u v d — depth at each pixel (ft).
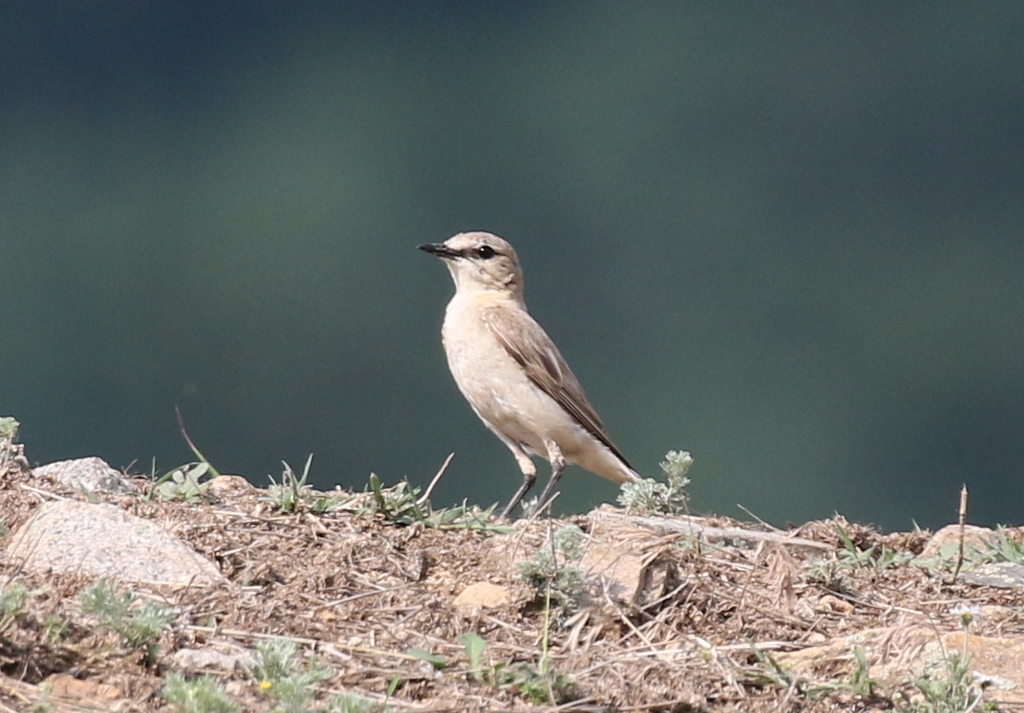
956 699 34.14
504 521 47.09
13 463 47.42
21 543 40.22
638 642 37.73
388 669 34.91
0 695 31.37
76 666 32.83
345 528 43.60
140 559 39.32
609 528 43.04
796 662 36.99
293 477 46.32
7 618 33.09
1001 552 47.24
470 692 33.96
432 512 46.06
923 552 48.65
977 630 40.16
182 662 33.83
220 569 39.91
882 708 34.60
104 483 48.01
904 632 37.73
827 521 51.21
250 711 31.73
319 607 38.32
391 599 39.09
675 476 50.21
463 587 40.01
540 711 33.19
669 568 40.01
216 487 48.19
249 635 36.09
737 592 41.22
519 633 37.55
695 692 34.73
